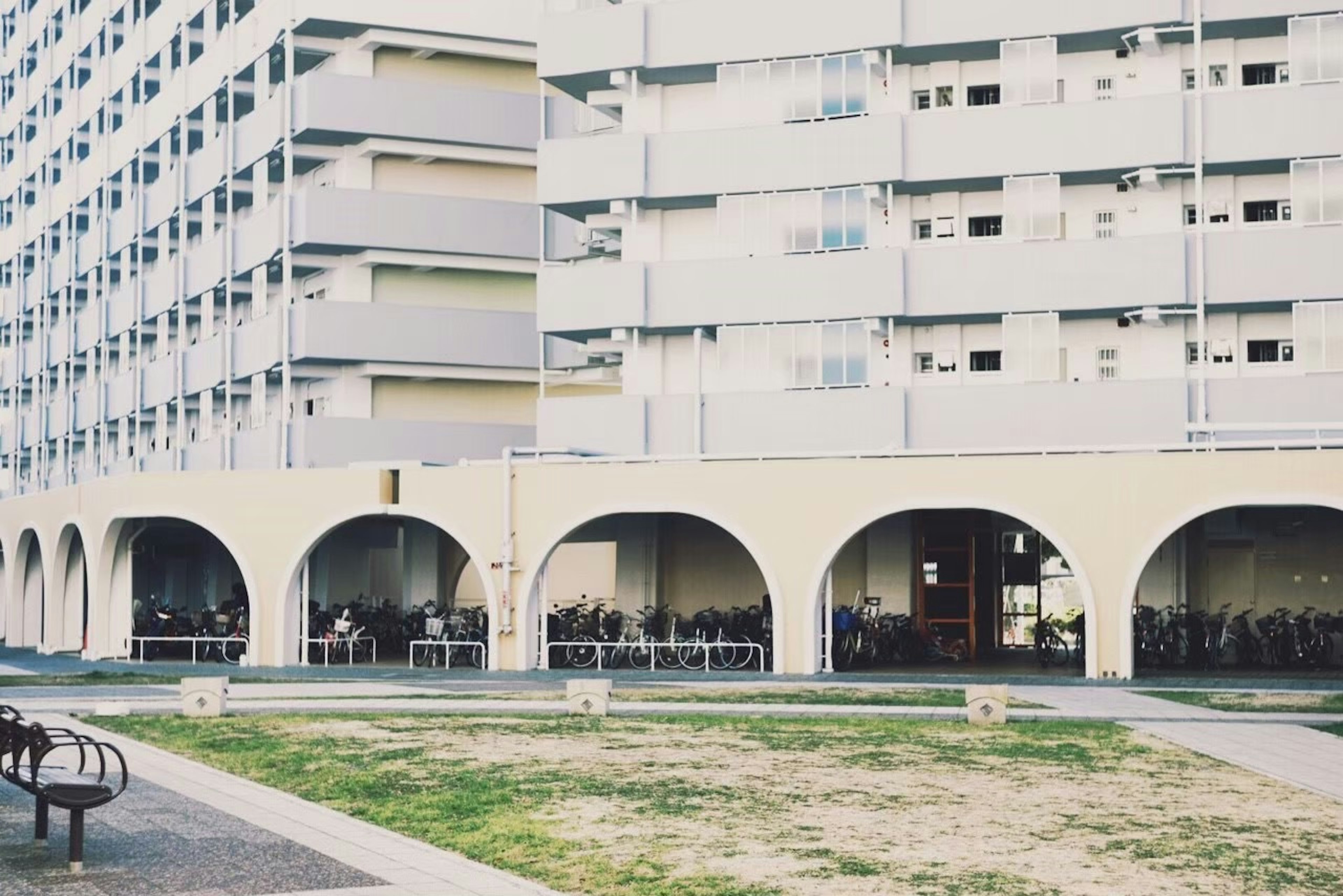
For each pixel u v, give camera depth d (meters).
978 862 16.02
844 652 39.59
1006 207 42.41
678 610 46.00
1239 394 40.28
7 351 86.62
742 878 15.34
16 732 16.67
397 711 28.69
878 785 20.33
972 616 43.47
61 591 52.41
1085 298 41.44
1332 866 15.99
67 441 76.00
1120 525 35.28
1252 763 22.25
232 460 55.97
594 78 46.22
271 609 42.84
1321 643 38.16
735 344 44.31
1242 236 40.41
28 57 83.25
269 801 19.38
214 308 60.53
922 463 36.75
